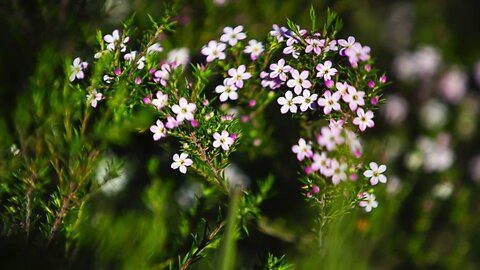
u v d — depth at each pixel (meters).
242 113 0.52
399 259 0.58
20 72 0.54
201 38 0.55
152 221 0.52
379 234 0.55
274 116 0.54
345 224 0.52
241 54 0.50
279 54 0.51
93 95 0.49
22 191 0.50
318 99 0.48
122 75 0.48
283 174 0.55
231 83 0.49
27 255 0.50
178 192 0.56
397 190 0.57
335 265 0.51
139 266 0.50
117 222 0.52
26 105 0.51
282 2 0.58
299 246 0.54
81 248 0.51
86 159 0.51
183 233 0.52
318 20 0.57
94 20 0.54
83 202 0.50
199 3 0.57
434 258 0.58
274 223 0.54
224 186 0.49
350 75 0.49
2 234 0.50
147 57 0.49
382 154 0.58
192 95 0.49
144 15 0.54
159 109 0.48
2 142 0.51
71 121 0.50
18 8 0.53
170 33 0.55
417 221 0.58
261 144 0.53
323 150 0.49
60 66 0.53
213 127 0.48
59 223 0.50
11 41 0.54
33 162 0.50
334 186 0.48
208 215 0.54
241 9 0.57
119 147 0.56
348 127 0.49
